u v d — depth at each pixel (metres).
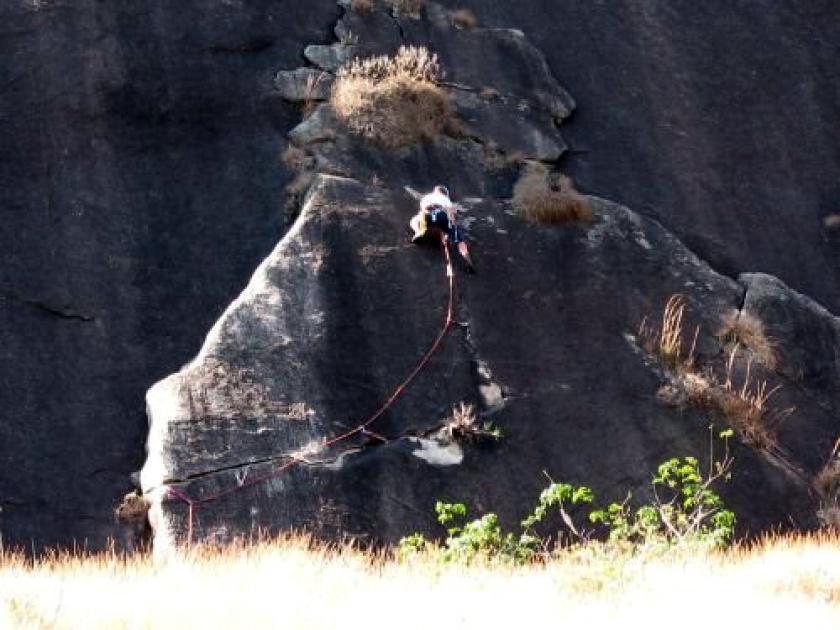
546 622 30.58
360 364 49.94
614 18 71.12
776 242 62.25
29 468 46.62
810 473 51.31
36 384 48.94
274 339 49.91
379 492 46.22
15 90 57.88
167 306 52.38
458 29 67.19
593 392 51.12
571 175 62.41
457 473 47.28
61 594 29.98
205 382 47.97
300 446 46.94
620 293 55.69
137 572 37.03
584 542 43.09
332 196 55.50
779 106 68.62
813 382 55.44
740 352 55.22
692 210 62.47
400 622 29.98
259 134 59.00
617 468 48.75
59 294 51.62
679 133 66.06
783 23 73.00
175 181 56.44
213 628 28.80
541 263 55.81
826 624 31.52
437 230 55.00
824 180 65.81
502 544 42.22
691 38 71.00
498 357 51.47
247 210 56.12
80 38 60.31
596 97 66.81
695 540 40.84
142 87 59.25
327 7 65.75
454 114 61.84
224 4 63.88
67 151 56.16
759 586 35.47
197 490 44.91
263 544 41.12
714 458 50.09
